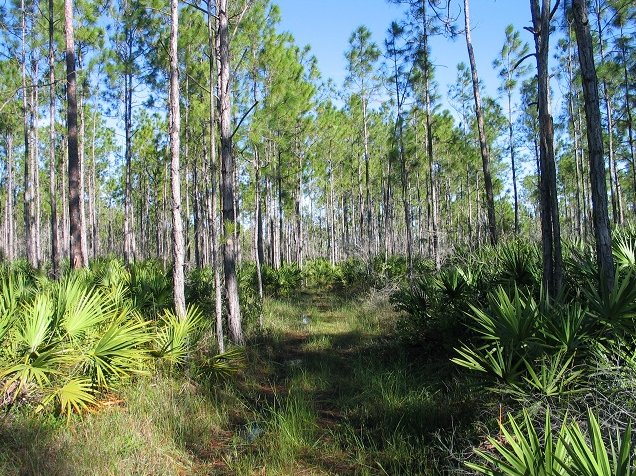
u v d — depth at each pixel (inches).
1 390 152.6
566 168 979.3
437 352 258.5
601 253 167.5
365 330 375.6
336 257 1322.6
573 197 1203.9
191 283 376.8
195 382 218.8
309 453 159.8
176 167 239.1
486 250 358.0
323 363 277.0
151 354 207.3
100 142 1114.1
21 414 152.8
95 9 610.9
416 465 145.9
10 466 127.0
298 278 706.2
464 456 133.6
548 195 216.7
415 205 1243.2
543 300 166.6
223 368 230.5
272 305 522.0
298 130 642.8
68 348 164.7
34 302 169.5
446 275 274.4
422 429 169.5
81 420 160.1
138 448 149.1
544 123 217.6
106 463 136.0
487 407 159.8
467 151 952.3
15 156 1061.1
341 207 1471.5
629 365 128.0
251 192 922.7
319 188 1282.0
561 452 84.4
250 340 336.5
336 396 225.1
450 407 183.8
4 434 141.9
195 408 191.6
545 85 218.4
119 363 174.7
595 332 150.1
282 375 267.4
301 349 330.6
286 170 740.7
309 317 469.1
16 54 641.6
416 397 198.2
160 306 268.1
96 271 360.5
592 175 169.6
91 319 176.1
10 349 156.3
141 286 278.4
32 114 656.4
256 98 541.6
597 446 77.1
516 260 260.1
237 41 458.9
